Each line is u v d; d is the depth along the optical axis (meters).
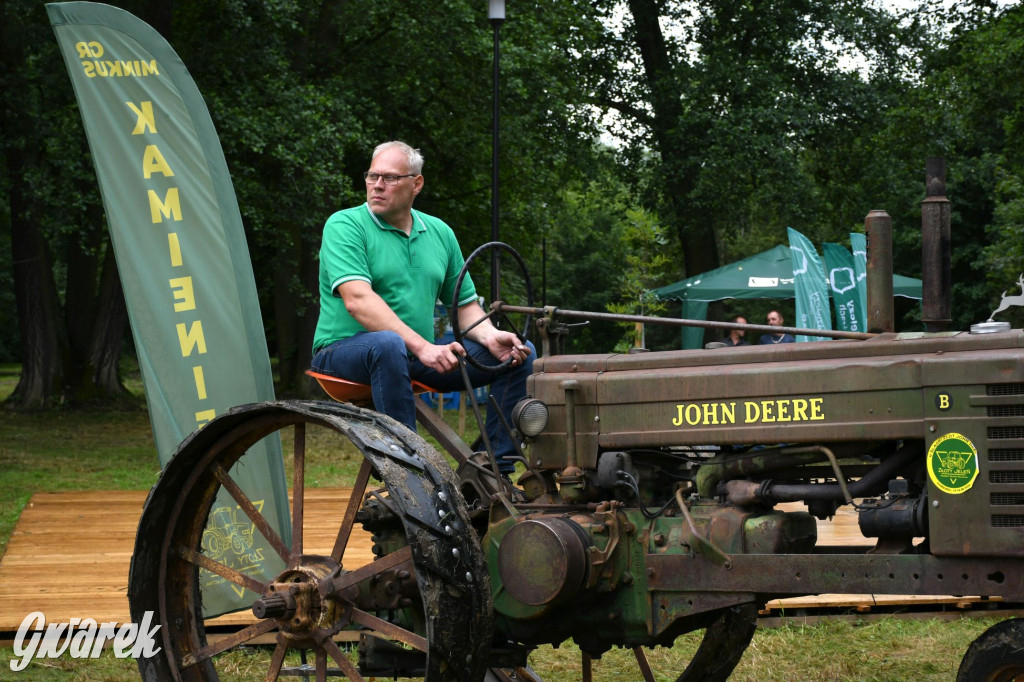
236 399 4.94
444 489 3.14
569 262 40.34
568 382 3.38
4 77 15.25
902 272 31.72
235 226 5.02
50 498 9.43
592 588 3.19
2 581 6.06
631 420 3.32
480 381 3.87
